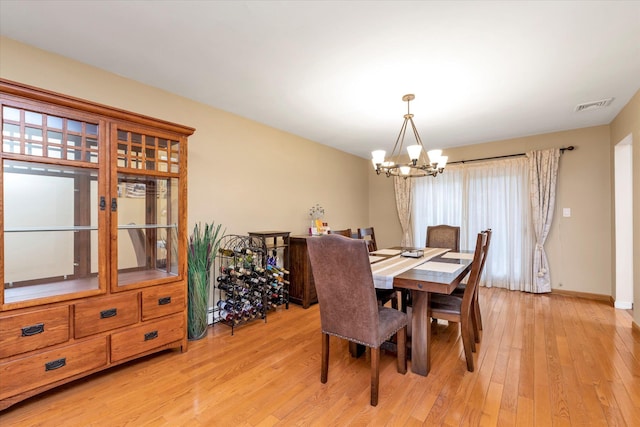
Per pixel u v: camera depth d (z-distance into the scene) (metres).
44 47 2.10
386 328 1.89
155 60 2.28
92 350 1.94
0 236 1.65
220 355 2.40
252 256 3.12
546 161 4.17
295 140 4.30
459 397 1.84
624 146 3.55
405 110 3.30
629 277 3.55
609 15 1.73
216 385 1.97
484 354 2.41
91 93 2.36
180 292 2.43
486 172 4.68
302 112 3.37
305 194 4.48
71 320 1.86
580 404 1.76
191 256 2.74
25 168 1.88
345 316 1.88
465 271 2.47
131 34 1.95
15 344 1.66
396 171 4.03
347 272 1.80
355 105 3.16
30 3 1.64
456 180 4.96
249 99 3.01
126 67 2.38
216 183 3.23
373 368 1.78
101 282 2.00
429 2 1.64
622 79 2.55
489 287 4.58
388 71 2.42
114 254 2.07
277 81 2.61
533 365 2.22
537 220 4.21
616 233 3.61
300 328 2.99
